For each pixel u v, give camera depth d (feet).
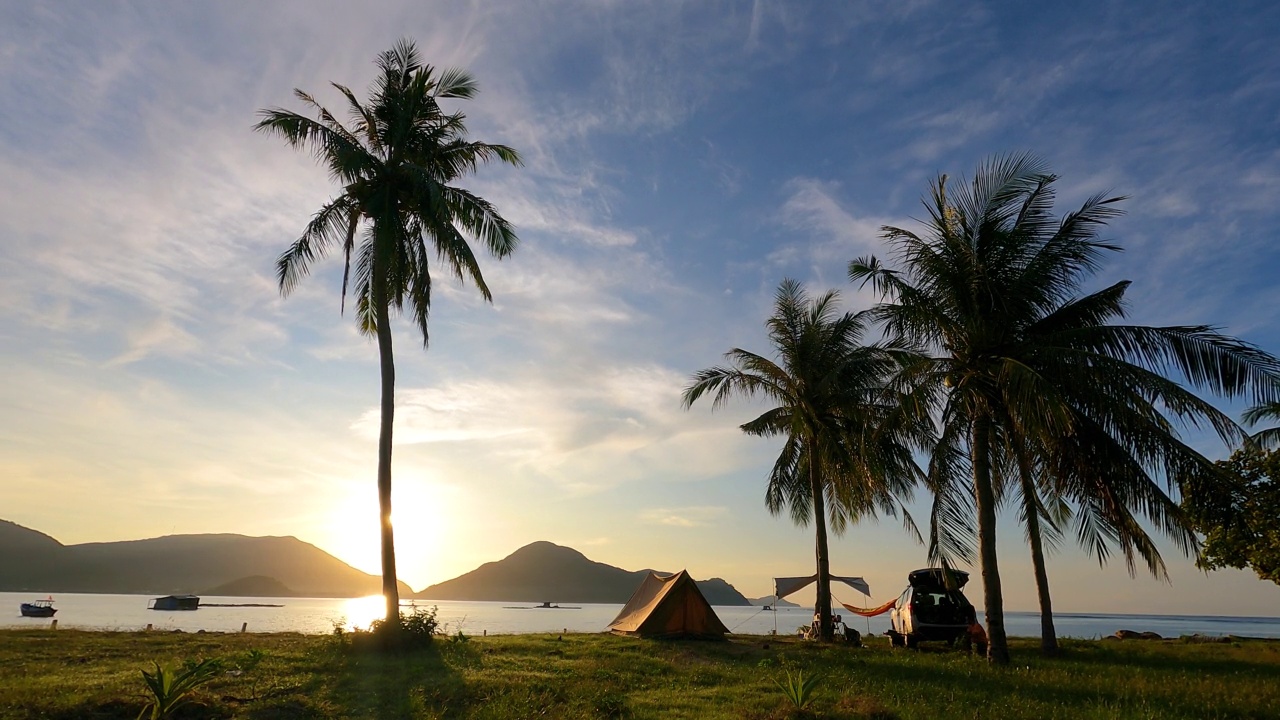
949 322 62.13
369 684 43.04
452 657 55.16
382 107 66.80
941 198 64.95
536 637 78.95
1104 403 55.47
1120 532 62.18
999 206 61.62
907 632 76.69
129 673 41.91
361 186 64.59
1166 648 81.00
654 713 38.73
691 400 88.84
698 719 37.32
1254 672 57.36
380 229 63.05
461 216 66.74
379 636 56.70
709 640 79.77
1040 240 61.82
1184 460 54.65
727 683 49.85
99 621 174.09
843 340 86.84
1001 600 60.39
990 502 61.82
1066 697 43.52
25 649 52.70
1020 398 55.52
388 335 63.00
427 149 67.82
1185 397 53.26
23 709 32.32
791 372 87.35
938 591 78.28
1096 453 59.52
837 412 84.94
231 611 313.73
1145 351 56.95
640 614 83.51
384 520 60.23
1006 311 60.70
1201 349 54.08
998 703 40.88
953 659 62.75
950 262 63.05
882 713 38.04
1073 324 64.08
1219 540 83.71
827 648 72.28
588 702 40.34
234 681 41.55
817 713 38.24
